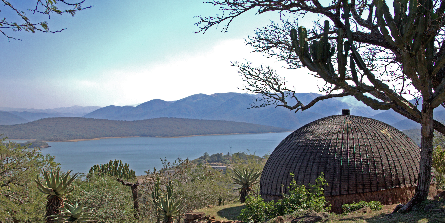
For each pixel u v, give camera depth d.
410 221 8.09
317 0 9.21
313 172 15.83
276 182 17.30
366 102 8.73
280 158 17.81
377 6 7.82
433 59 8.57
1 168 23.50
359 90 8.53
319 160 15.93
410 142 16.86
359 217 10.09
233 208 24.38
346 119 17.77
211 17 9.48
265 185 18.31
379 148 15.69
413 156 15.95
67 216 19.41
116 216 26.31
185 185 32.31
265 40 10.48
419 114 8.73
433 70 8.35
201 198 32.44
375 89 8.48
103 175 32.09
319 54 8.10
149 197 32.00
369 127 16.84
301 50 8.42
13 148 24.38
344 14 8.37
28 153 24.91
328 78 8.20
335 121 17.83
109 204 26.88
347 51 8.05
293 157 16.98
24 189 24.22
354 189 14.92
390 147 15.82
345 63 7.79
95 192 27.19
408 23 7.36
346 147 15.88
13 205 21.62
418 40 7.50
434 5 7.74
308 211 11.91
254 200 14.25
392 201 14.98
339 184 15.07
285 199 13.88
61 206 19.59
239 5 9.16
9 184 23.22
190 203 31.23
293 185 14.58
